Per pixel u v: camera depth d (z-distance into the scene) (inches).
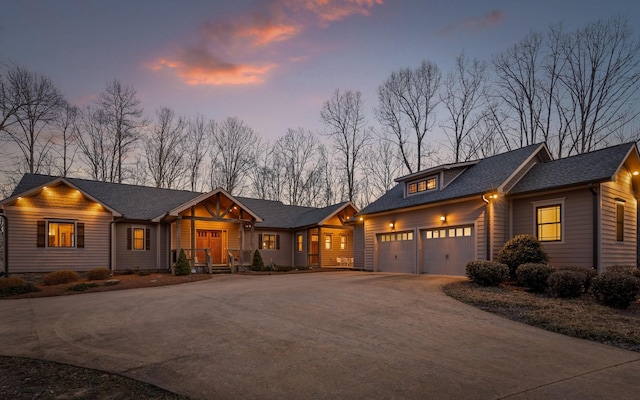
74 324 310.0
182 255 754.2
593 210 501.7
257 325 295.6
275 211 1151.0
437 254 674.2
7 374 200.2
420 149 1286.9
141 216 821.9
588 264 502.0
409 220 735.7
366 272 802.2
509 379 186.9
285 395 168.6
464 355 223.5
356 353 226.4
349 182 1477.6
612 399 165.9
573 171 546.6
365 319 314.3
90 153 1254.9
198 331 279.4
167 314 341.7
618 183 555.5
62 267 708.0
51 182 697.6
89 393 174.4
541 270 448.5
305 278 650.8
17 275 671.8
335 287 501.7
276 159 1609.3
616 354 230.5
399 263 762.2
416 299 405.4
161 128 1384.1
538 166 625.0
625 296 356.5
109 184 921.5
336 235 1066.7
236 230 967.0
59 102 1127.6
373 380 184.9
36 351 238.4
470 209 609.0
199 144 1460.4
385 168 1466.5
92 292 530.0
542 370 200.2
